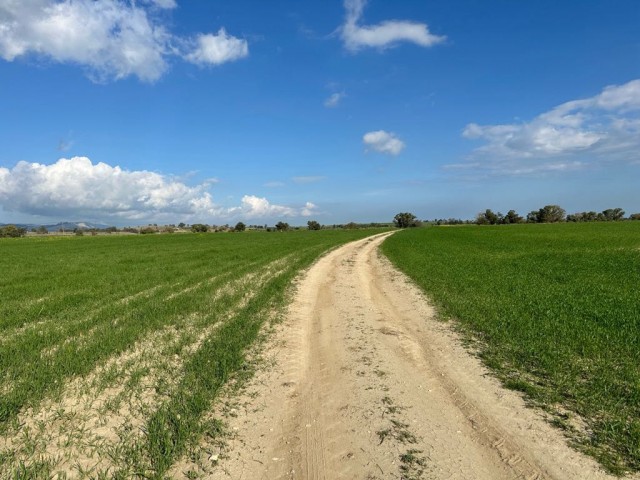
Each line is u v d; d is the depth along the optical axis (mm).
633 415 5758
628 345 8461
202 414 5867
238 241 59000
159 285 17531
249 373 7562
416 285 17531
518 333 9508
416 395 6699
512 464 4754
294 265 24375
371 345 9430
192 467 4684
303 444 5234
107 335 9367
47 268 24625
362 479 4512
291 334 10344
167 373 7418
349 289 17047
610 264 22734
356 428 5633
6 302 13898
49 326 10523
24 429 5355
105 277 19828
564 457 4871
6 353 8141
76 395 6449
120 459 4758
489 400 6445
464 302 13031
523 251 33406
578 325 10000
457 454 4977
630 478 4465
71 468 4602
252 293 15414
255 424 5742
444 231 83062
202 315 11789
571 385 6727
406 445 5188
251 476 4562
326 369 7957
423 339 9852
